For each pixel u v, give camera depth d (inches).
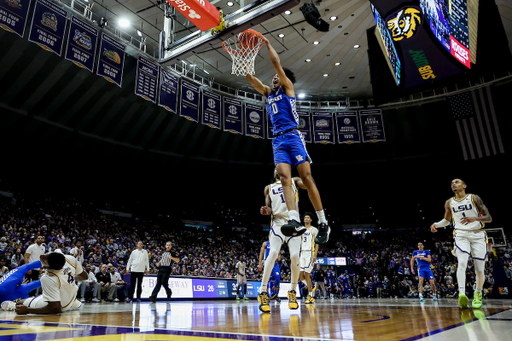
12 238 507.5
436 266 870.4
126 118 854.5
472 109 866.1
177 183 1120.8
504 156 1047.0
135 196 1043.9
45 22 504.1
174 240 875.4
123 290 447.5
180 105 729.6
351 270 979.3
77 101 765.9
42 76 685.3
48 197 802.8
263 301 157.9
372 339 63.0
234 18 258.5
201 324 98.7
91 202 922.7
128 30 713.6
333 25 710.5
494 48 442.0
